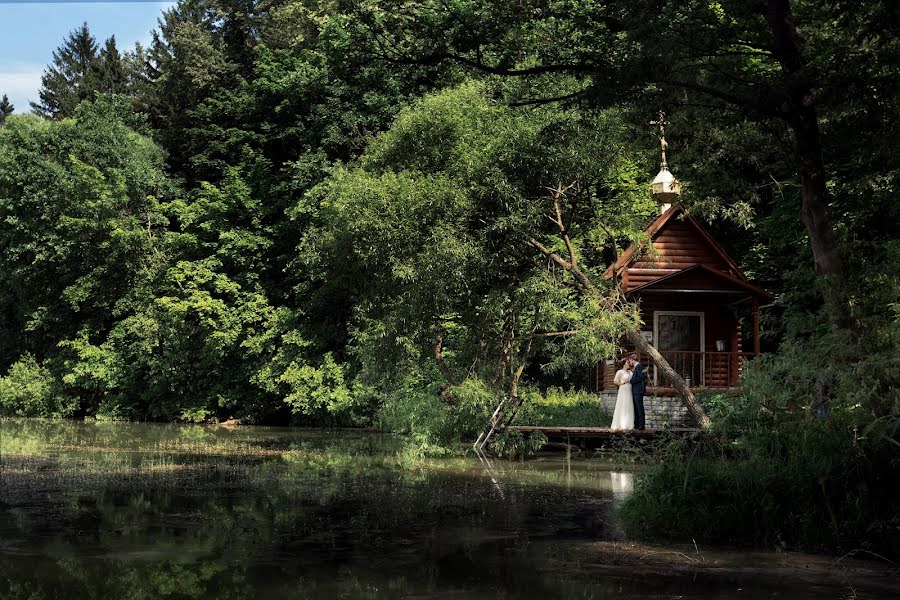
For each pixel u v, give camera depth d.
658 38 13.12
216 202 38.31
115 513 11.35
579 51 14.91
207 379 39.03
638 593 7.14
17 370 42.34
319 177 35.56
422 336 22.52
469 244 19.91
